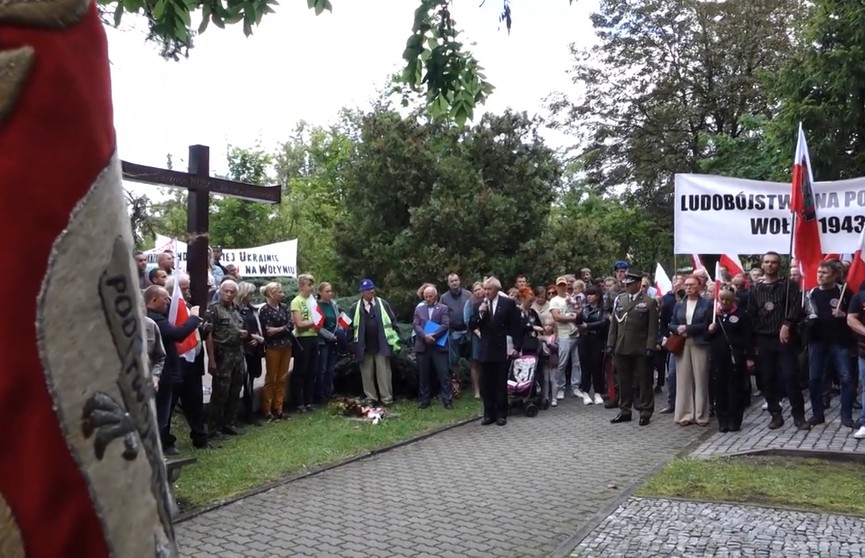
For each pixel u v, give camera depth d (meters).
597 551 5.29
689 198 9.36
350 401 10.83
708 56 25.95
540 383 11.67
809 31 14.12
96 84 0.96
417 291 13.30
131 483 1.00
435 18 4.04
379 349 11.39
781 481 6.93
